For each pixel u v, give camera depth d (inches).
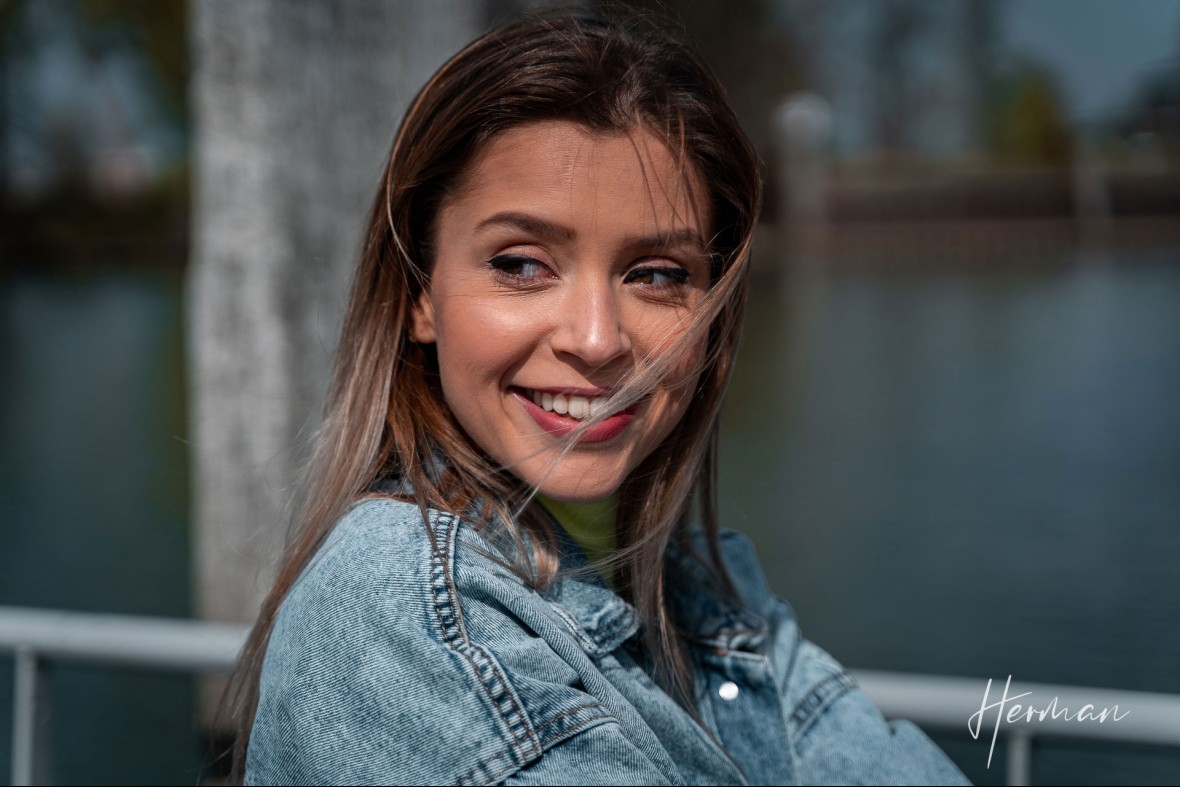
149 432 270.8
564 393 37.6
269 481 104.1
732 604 46.3
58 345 422.6
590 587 40.0
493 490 39.9
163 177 912.9
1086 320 412.5
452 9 104.3
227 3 102.6
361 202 103.6
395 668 33.6
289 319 104.2
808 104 841.5
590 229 37.0
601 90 36.9
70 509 202.4
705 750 40.1
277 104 102.6
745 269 41.1
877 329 424.2
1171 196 838.5
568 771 33.1
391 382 40.9
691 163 38.6
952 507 195.8
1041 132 958.4
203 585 106.8
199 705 104.7
